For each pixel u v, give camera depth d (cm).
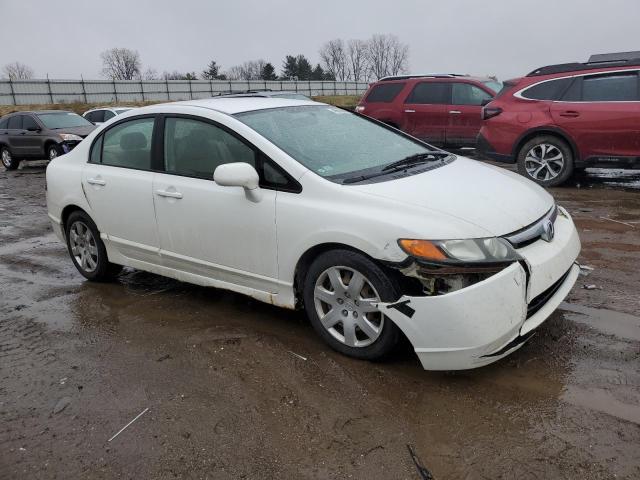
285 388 316
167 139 423
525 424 274
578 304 404
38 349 385
